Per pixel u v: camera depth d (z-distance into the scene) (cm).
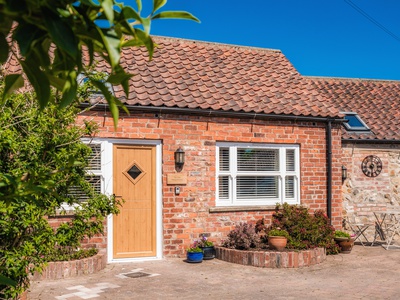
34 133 548
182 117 1170
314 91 1426
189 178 1174
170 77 1274
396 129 1527
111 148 1108
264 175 1262
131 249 1127
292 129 1286
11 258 480
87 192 696
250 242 1142
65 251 994
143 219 1141
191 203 1175
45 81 135
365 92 1731
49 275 929
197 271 1027
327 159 1321
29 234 546
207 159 1194
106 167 1098
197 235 1178
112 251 1105
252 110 1219
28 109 563
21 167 516
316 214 1251
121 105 147
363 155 1484
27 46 119
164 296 827
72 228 644
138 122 1127
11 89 154
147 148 1148
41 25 120
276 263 1076
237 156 1238
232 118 1221
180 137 1166
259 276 992
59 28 117
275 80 1432
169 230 1155
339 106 1602
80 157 626
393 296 841
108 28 127
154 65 1312
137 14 123
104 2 116
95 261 995
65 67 132
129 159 1130
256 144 1252
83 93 684
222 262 1122
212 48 1519
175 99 1170
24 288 550
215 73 1372
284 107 1280
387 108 1644
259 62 1523
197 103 1178
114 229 1109
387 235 1417
